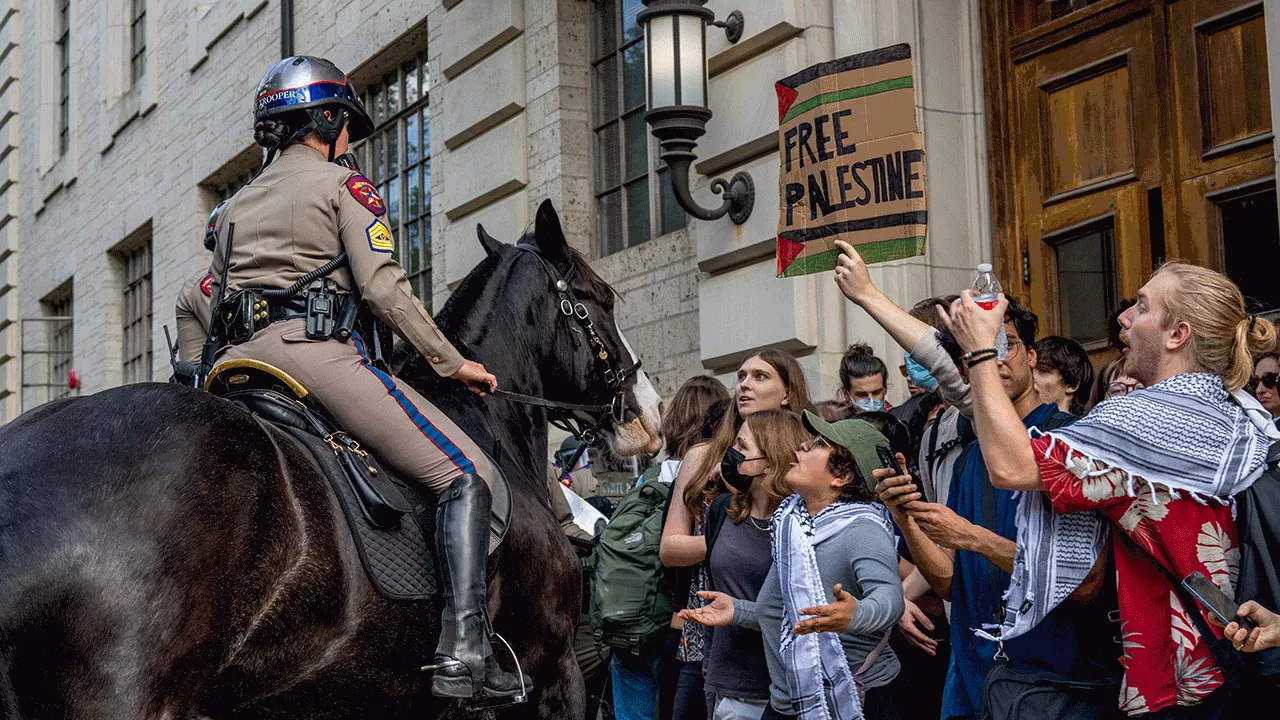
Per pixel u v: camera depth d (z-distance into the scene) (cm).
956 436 453
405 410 364
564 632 422
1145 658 322
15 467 275
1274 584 311
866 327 673
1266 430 328
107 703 269
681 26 704
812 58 704
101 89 1788
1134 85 624
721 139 748
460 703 372
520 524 409
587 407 473
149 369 1639
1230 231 582
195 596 285
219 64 1456
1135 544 328
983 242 678
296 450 332
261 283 367
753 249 729
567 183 923
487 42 988
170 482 286
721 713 450
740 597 454
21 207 2077
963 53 691
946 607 479
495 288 457
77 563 268
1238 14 581
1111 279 630
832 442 418
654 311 841
